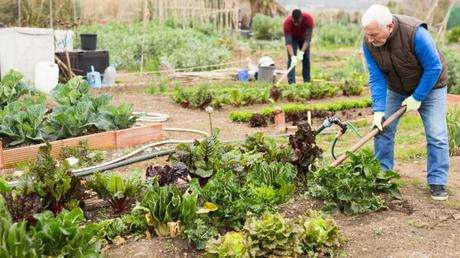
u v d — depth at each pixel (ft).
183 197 16.03
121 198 17.46
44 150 17.22
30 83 38.78
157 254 15.28
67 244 13.70
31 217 15.01
